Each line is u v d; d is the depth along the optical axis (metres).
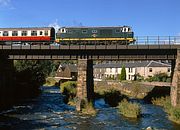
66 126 32.50
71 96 54.72
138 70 107.94
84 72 44.44
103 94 61.94
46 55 46.12
